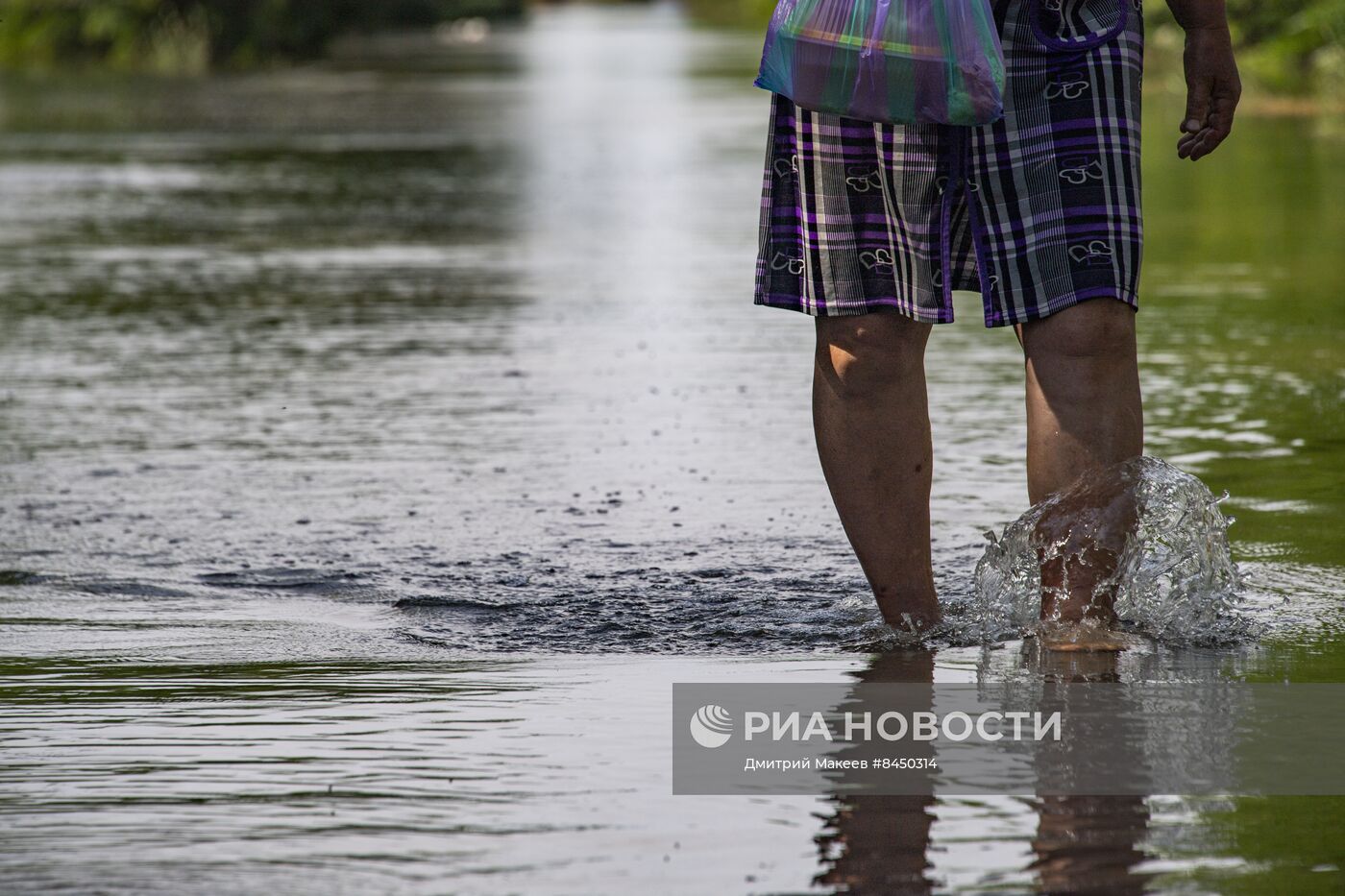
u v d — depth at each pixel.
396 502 15.08
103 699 9.48
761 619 11.13
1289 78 71.88
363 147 64.06
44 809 7.72
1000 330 25.83
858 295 10.81
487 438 18.14
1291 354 22.08
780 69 10.50
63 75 116.06
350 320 27.22
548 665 10.14
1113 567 10.62
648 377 21.92
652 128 71.56
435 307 28.56
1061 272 10.61
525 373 22.34
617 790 7.89
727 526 13.98
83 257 35.06
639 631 10.90
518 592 11.97
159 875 6.98
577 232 39.34
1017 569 10.85
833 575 12.33
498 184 50.69
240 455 17.36
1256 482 15.03
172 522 14.37
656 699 9.35
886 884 6.81
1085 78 10.55
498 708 9.22
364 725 8.93
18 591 12.21
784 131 10.96
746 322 26.88
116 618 11.45
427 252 36.09
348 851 7.20
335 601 11.84
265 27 126.25
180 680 9.88
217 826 7.49
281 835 7.39
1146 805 7.62
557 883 6.86
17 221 41.44
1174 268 30.83
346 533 13.95
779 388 21.06
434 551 13.27
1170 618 10.71
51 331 26.11
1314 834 7.26
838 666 10.00
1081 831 7.33
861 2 10.27
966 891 6.74
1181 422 17.86
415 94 96.31
